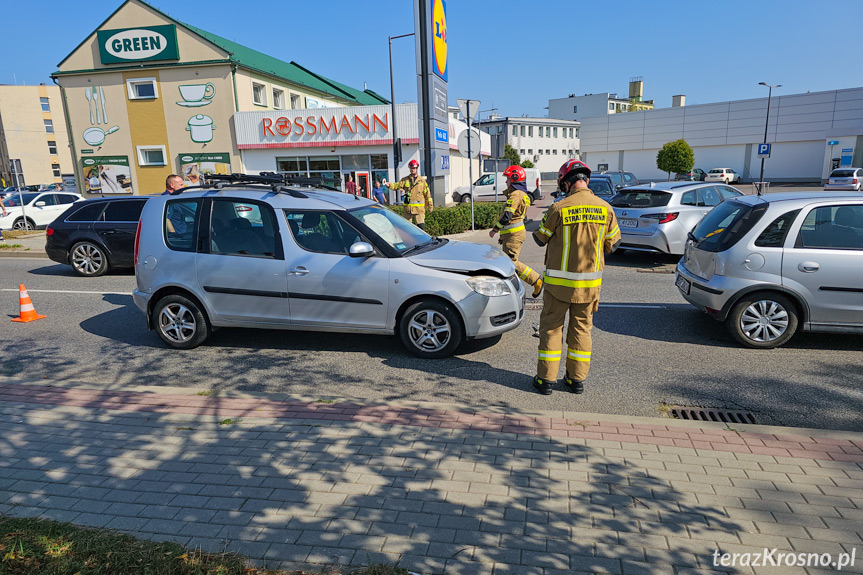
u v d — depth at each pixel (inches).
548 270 183.9
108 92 1187.9
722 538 109.4
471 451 144.0
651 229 428.1
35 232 784.9
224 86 1139.3
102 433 158.1
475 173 1656.0
